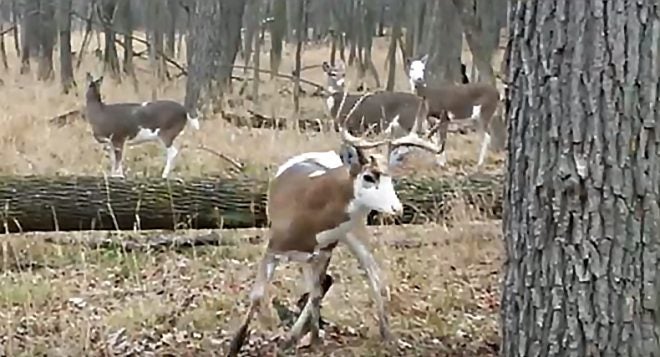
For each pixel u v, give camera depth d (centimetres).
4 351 627
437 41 2283
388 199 601
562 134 436
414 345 641
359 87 2820
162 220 854
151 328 681
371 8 3097
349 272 806
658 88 425
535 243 452
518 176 460
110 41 2802
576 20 427
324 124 1523
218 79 1927
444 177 947
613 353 438
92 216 837
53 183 830
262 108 2000
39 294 752
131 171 1267
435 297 727
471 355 624
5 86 2380
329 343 652
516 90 459
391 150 632
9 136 1330
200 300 746
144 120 1267
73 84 2489
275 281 787
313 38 3847
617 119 425
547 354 453
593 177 431
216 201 857
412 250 831
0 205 815
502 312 485
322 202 613
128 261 850
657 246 433
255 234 924
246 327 621
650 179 430
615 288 435
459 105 1486
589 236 436
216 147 1344
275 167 1179
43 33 2931
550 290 449
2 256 850
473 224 862
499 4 1862
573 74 430
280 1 2809
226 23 2283
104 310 720
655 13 420
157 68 2594
